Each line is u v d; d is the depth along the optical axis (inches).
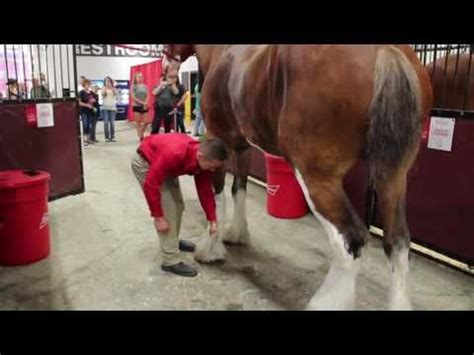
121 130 488.4
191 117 523.5
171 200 111.7
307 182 78.6
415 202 129.2
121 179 225.6
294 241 140.8
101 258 126.7
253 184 215.0
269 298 103.8
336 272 82.7
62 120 176.4
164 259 117.1
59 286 109.4
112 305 100.4
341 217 76.9
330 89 71.4
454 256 120.6
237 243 137.1
